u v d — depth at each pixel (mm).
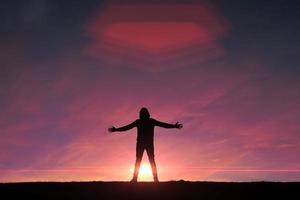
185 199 15883
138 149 18547
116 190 16984
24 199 15891
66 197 16125
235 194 16312
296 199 15680
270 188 17000
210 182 18234
